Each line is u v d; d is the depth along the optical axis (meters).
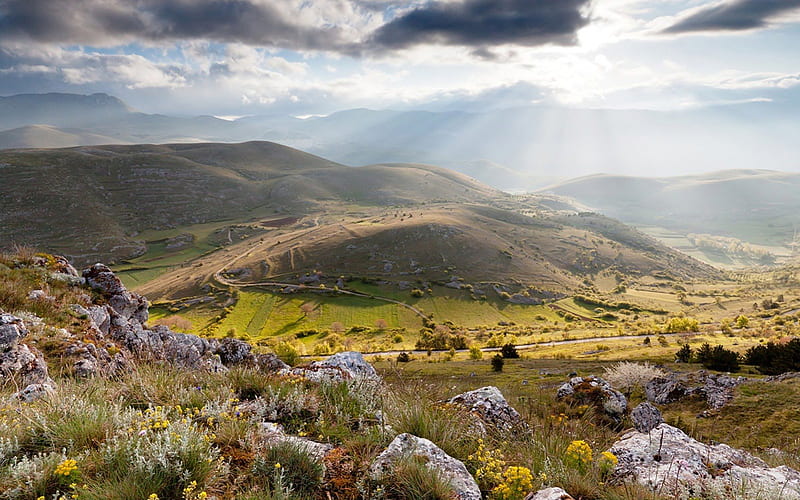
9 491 3.37
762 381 24.97
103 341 12.55
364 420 5.87
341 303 176.12
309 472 4.05
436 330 149.75
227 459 4.24
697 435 9.95
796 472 6.10
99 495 3.28
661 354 65.94
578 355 78.31
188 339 15.62
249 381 6.86
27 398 6.08
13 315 10.83
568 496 3.89
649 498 4.40
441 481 4.02
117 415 4.66
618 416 12.11
